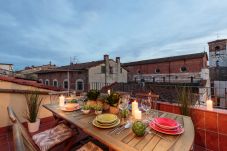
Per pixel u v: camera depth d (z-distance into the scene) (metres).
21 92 2.92
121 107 1.91
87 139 2.31
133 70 27.06
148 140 1.20
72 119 1.68
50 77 20.69
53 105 2.33
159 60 24.02
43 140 1.81
